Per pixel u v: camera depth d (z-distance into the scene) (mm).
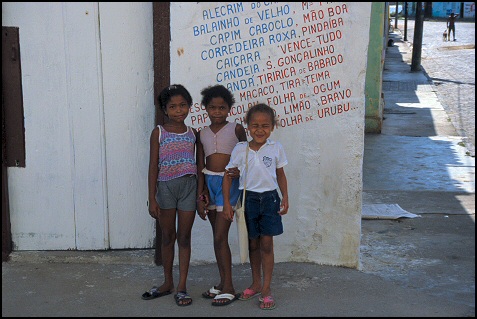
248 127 4027
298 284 4484
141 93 4812
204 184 4227
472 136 11172
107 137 4863
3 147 4852
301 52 4617
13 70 4766
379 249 5367
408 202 7035
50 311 4023
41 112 4824
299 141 4703
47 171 4902
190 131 4195
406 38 34094
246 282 4547
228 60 4652
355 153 4668
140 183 4938
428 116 13367
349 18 4535
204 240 4887
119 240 5016
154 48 4684
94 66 4762
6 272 4695
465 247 5430
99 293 4336
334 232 4809
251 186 4031
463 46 29500
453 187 7738
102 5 4691
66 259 4906
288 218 4824
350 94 4613
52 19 4707
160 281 4574
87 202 4945
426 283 4555
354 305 4133
